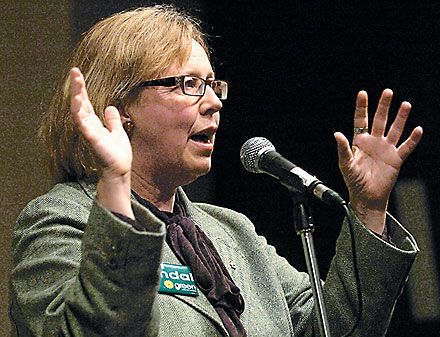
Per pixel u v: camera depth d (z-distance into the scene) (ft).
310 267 14.96
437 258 34.01
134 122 16.94
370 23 35.09
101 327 12.56
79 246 14.99
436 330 33.68
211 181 34.27
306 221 15.26
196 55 17.40
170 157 16.90
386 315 17.15
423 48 34.68
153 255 12.52
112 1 29.81
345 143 16.33
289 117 34.96
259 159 16.43
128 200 12.96
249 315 16.79
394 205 34.60
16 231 15.88
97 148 12.78
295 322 18.43
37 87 27.27
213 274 16.58
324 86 35.12
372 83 34.88
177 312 15.42
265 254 18.49
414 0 34.81
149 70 16.80
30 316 14.14
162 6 18.42
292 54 35.29
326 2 35.42
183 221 17.26
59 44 28.17
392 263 16.65
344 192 34.42
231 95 34.96
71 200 16.14
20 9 27.63
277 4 35.50
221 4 35.09
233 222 19.07
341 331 17.22
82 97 12.88
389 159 16.66
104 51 17.16
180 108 16.78
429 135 34.47
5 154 26.32
